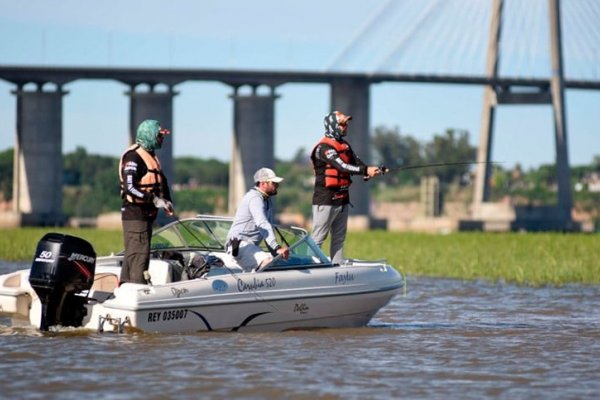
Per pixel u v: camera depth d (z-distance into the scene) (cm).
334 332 4891
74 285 4459
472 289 7575
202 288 4531
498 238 16862
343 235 5312
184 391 3541
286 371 3875
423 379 3791
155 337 4412
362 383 3703
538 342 4681
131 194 4650
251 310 4678
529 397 3528
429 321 5559
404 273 9156
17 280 4762
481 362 4141
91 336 4419
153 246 5159
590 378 3841
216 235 5156
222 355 4134
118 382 3650
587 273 8694
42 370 3816
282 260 4872
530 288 7694
